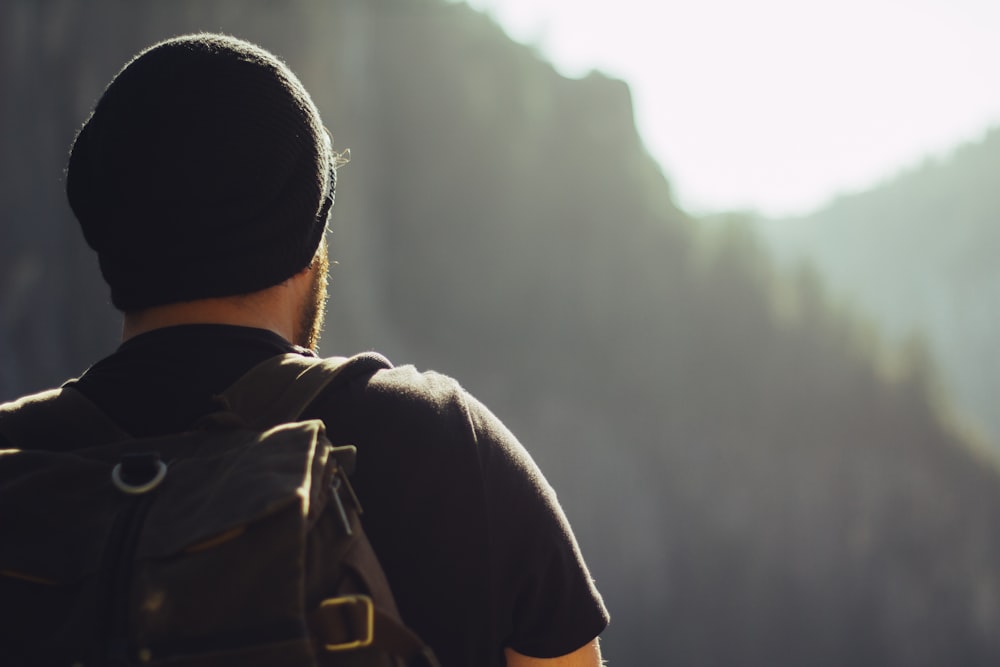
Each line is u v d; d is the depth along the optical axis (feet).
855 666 327.67
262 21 219.00
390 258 347.77
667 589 320.09
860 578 347.97
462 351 349.82
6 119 152.25
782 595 333.42
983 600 351.87
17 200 151.53
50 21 162.40
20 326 148.46
